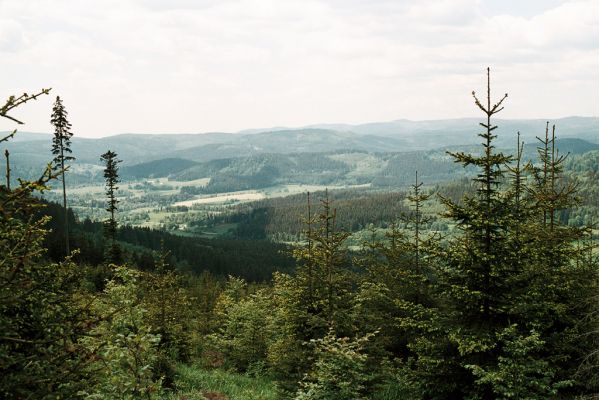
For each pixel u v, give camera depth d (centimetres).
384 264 2247
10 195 630
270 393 1928
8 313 703
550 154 1825
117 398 805
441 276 1416
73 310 765
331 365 1144
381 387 1415
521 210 1460
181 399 1587
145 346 857
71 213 10744
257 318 2544
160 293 1948
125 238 12550
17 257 663
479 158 1315
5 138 637
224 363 2628
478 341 1214
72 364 698
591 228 1468
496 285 1332
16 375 613
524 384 1134
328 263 1681
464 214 1351
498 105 1288
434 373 1329
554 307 1300
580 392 1273
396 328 1956
